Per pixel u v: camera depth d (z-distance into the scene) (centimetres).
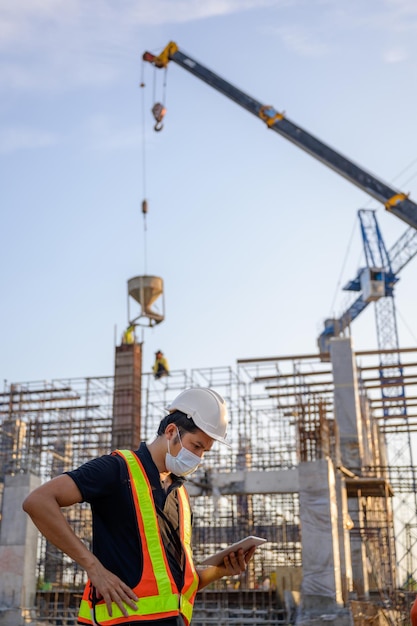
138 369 3256
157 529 379
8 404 3744
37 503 353
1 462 3170
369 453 3703
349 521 2747
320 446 2567
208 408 395
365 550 3164
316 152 2553
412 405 4094
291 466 3253
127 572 369
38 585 3052
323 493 2489
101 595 353
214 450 3362
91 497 370
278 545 3697
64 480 363
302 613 2369
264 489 2747
